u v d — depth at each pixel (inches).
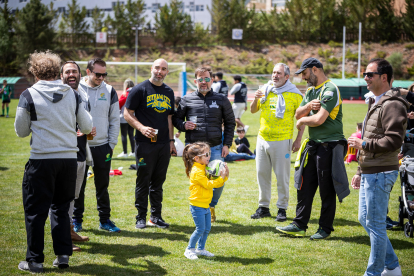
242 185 265.1
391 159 119.7
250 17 2000.5
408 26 1920.5
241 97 472.1
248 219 195.5
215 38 1989.4
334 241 164.7
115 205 217.6
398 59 1726.1
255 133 530.9
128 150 396.5
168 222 189.5
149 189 186.7
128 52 1903.3
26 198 130.9
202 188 145.3
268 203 199.0
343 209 212.1
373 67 121.6
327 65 1772.9
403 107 115.6
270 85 193.6
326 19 1979.6
